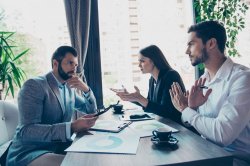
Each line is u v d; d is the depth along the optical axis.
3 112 1.67
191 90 1.18
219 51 1.32
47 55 2.43
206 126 1.11
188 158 0.82
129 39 2.67
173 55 2.79
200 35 1.31
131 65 2.69
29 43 2.40
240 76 1.17
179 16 2.79
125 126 1.27
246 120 1.09
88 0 2.33
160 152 0.89
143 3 2.68
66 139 1.23
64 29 2.40
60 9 2.38
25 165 1.31
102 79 2.62
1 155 1.41
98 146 0.97
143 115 1.50
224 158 0.83
